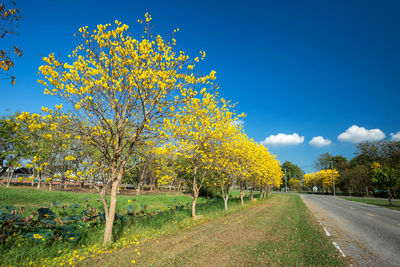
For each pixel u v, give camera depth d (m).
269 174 24.69
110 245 5.90
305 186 94.38
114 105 5.99
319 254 5.11
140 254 5.12
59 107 5.50
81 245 6.11
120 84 5.68
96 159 6.88
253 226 8.58
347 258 4.97
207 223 9.36
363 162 53.34
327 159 79.69
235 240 6.36
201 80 6.32
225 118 9.67
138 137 6.76
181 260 4.70
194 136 9.20
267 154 23.48
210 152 10.66
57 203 11.93
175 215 10.72
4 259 4.39
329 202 25.86
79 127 5.84
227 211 13.20
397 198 39.69
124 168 7.22
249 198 28.38
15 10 3.34
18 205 11.45
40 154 5.90
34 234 5.32
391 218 12.39
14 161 10.97
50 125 5.43
